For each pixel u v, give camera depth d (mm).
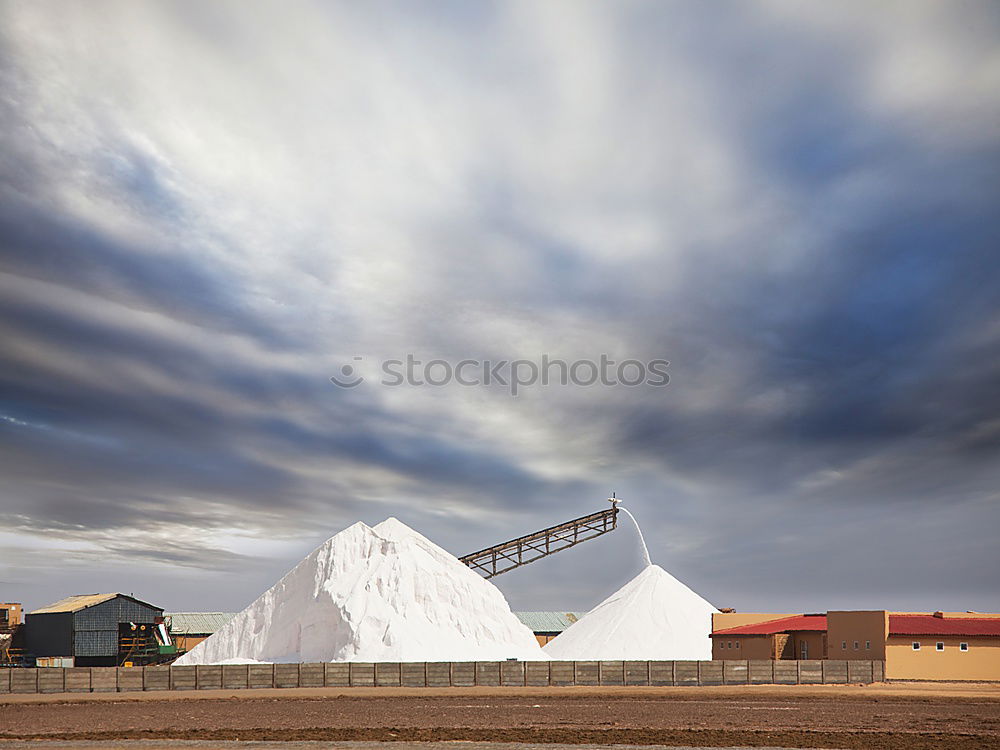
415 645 72375
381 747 33500
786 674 63812
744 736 36031
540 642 132750
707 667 63188
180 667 60844
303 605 78062
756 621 85938
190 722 41594
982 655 67938
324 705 50000
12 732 38062
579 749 33000
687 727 38875
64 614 100812
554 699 52969
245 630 78375
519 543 100562
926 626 69625
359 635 72812
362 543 82688
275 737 36406
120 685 59781
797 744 34188
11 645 103688
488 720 41938
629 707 47938
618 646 87875
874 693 55781
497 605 83625
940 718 42250
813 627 77562
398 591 77938
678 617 91625
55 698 54844
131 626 103938
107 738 36219
